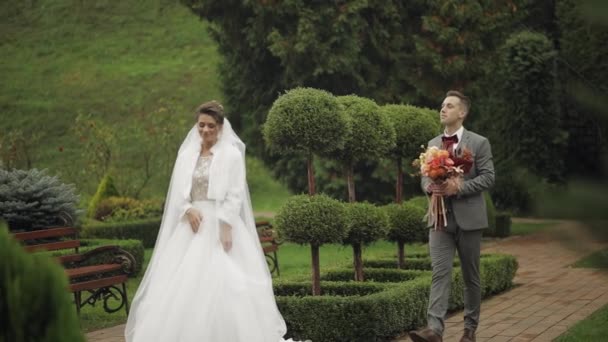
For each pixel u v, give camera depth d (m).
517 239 15.19
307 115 6.43
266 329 5.18
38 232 7.96
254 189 29.86
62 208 10.76
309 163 6.67
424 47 16.47
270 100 18.09
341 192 17.67
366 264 8.87
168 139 23.23
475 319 5.80
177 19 44.16
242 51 17.94
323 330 6.01
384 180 16.86
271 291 5.41
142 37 42.44
